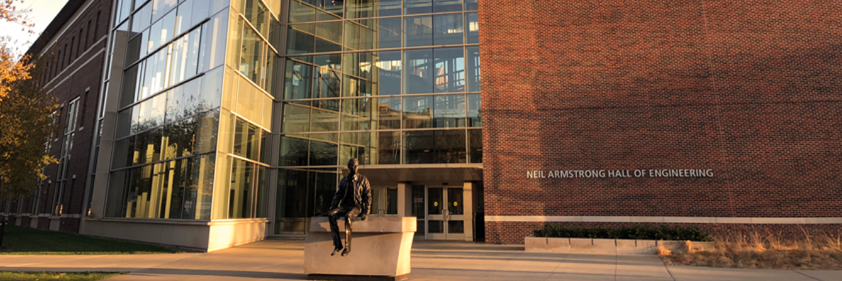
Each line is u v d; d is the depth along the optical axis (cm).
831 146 1638
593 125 1788
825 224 1583
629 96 1789
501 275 962
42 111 1902
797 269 1050
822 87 1684
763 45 1750
